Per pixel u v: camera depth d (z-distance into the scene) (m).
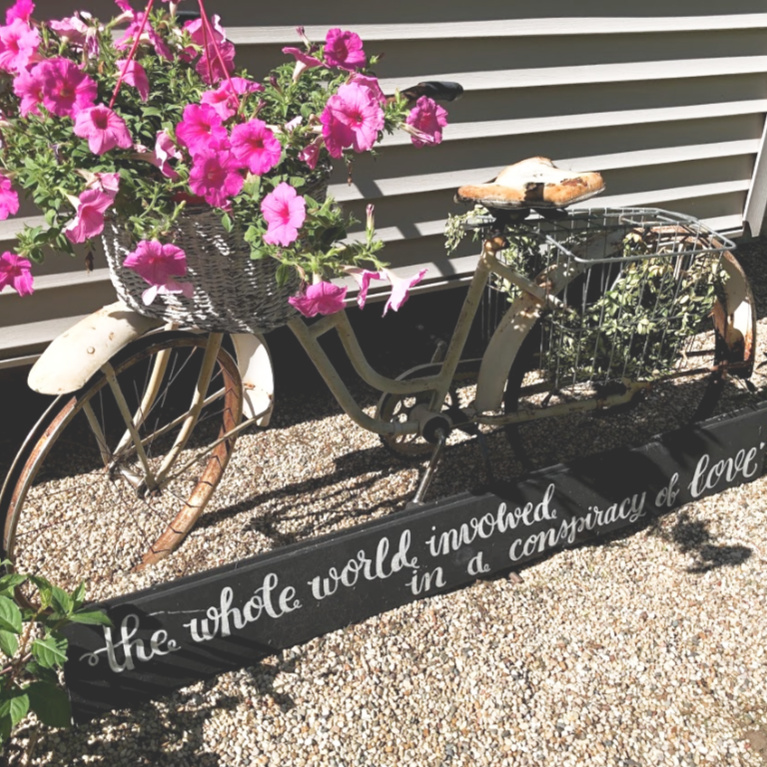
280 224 1.62
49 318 2.78
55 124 1.63
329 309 1.72
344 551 2.15
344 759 1.97
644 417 3.33
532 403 3.33
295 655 2.22
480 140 3.29
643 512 2.68
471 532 2.34
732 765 2.01
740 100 3.84
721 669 2.26
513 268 2.69
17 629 1.70
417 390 2.54
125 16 1.82
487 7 3.04
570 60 3.32
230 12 2.62
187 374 3.51
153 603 1.93
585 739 2.05
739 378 3.13
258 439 3.14
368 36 2.88
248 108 1.76
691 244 2.72
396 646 2.26
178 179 1.69
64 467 2.95
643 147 3.71
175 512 2.72
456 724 2.07
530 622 2.37
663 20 3.43
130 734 1.98
